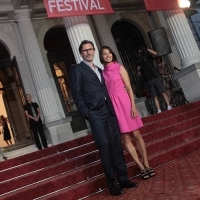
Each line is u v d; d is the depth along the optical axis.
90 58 3.72
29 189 3.84
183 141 5.54
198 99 8.26
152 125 6.30
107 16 12.43
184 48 8.64
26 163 4.99
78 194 3.83
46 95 9.50
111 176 3.49
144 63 7.94
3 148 11.47
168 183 3.31
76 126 11.38
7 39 10.06
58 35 12.33
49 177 4.43
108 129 3.64
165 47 9.07
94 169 4.33
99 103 3.58
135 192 3.31
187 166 4.04
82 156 5.02
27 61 10.03
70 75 3.66
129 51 12.95
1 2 9.51
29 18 10.01
